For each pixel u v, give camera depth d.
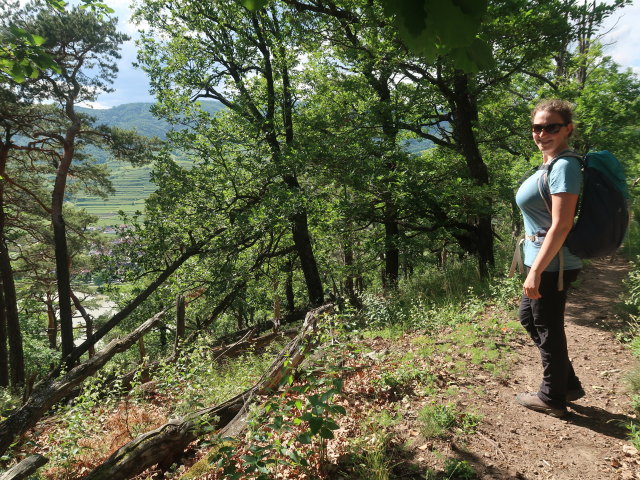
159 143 22.69
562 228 2.78
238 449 3.41
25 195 24.83
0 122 19.08
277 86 19.00
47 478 4.14
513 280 7.25
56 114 21.08
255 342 9.23
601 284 7.59
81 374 5.70
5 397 10.88
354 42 13.31
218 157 16.33
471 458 2.98
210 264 15.72
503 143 15.84
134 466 3.56
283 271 21.06
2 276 22.75
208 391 5.91
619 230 2.77
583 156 2.84
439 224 13.69
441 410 3.52
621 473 2.67
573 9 9.63
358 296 10.95
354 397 4.15
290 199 14.26
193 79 16.98
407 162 13.28
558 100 2.96
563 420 3.33
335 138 13.21
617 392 3.67
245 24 17.36
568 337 5.25
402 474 2.88
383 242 14.83
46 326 38.56
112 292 16.47
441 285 10.20
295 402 2.90
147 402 6.76
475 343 5.25
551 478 2.72
